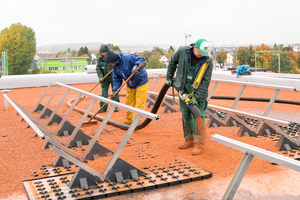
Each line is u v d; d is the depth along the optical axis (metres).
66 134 5.77
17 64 90.50
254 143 5.10
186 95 4.44
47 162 4.35
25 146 5.16
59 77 15.09
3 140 5.56
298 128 6.02
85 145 5.17
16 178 3.78
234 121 6.41
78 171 3.47
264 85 5.62
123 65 6.04
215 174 3.82
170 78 4.89
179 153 4.68
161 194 3.32
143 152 4.74
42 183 3.60
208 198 3.20
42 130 5.10
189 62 4.41
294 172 3.84
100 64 8.00
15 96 11.74
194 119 4.57
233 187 2.22
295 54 71.38
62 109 8.80
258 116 5.19
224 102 9.53
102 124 4.28
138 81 6.08
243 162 2.30
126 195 3.31
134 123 3.57
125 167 3.68
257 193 3.29
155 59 101.44
